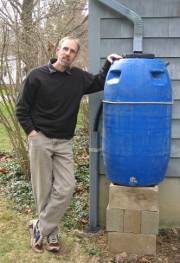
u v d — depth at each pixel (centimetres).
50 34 729
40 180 381
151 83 348
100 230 436
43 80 363
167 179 432
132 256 386
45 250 399
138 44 399
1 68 579
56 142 376
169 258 387
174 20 401
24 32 614
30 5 827
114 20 408
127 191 381
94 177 431
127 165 361
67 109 373
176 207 436
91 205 435
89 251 397
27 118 369
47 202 388
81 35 860
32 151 375
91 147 427
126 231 386
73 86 372
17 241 419
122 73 351
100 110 416
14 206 502
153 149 357
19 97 371
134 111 349
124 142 356
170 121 367
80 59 820
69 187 379
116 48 412
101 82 384
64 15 897
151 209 380
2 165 651
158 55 407
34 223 415
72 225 445
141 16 403
